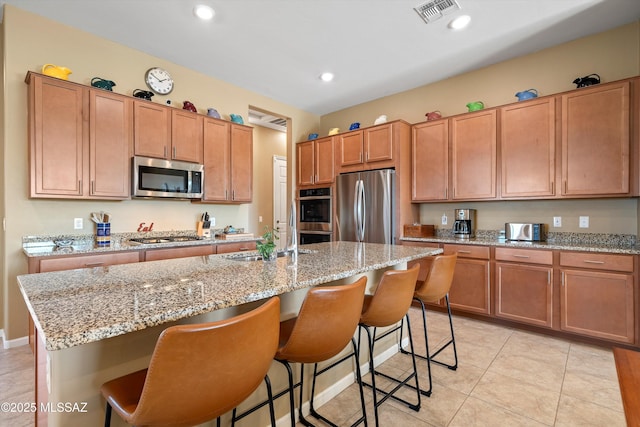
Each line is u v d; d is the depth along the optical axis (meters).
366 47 3.17
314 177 4.68
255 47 3.18
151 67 3.35
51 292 1.12
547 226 3.24
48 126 2.54
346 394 1.95
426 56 3.36
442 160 3.66
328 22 2.76
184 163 3.36
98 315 0.86
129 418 0.79
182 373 0.77
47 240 2.70
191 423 0.84
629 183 2.56
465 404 1.83
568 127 2.85
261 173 6.00
